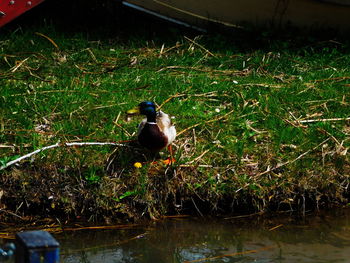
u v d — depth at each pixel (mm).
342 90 12336
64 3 16656
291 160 9539
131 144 9453
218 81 12391
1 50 13578
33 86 11492
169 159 9125
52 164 8820
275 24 15859
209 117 10594
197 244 7996
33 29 15258
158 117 9102
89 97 11086
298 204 9117
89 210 8555
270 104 11258
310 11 15539
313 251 7840
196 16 15719
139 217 8586
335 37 15781
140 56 13898
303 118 10969
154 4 15523
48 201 8500
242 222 8680
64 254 7559
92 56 13609
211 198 8867
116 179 8734
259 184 9055
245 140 9938
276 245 8016
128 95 11375
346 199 9383
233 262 7477
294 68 13734
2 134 9445
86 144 9156
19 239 4797
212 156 9414
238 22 15836
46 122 10062
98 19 16453
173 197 8812
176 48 14711
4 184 8523
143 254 7656
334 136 10352
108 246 7840
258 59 14000
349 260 7566
